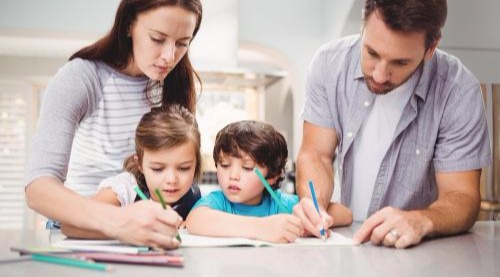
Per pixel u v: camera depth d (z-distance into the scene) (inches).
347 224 47.4
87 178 44.4
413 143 50.6
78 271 25.6
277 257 30.5
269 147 42.4
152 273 25.5
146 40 39.3
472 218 42.2
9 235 36.9
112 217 31.3
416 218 36.8
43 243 33.7
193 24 40.3
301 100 138.3
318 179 47.5
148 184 41.4
